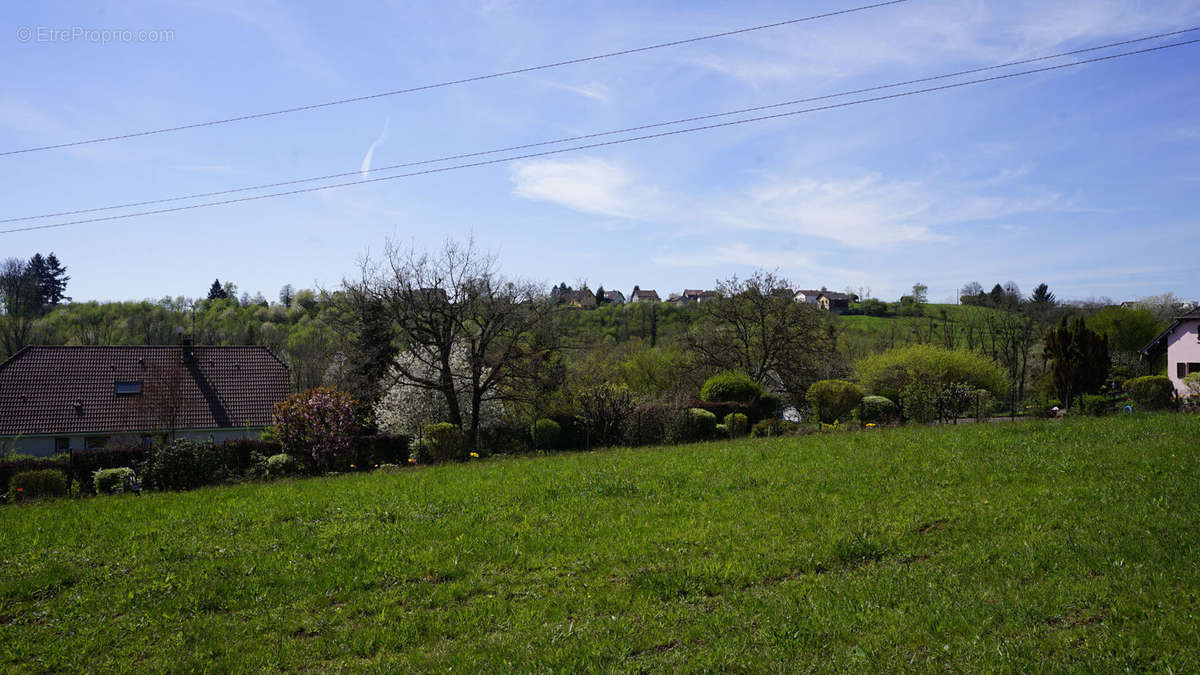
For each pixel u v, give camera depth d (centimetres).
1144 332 6078
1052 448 1505
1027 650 634
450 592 896
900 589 802
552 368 3341
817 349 4381
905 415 2941
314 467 2400
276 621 841
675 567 930
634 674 655
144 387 4028
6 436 3616
